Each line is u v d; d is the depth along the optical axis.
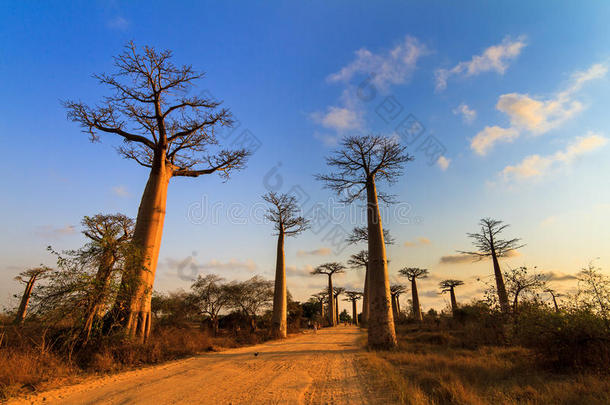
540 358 7.38
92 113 12.55
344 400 5.16
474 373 6.83
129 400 5.14
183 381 6.68
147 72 12.42
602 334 6.67
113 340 9.02
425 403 4.71
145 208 12.20
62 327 8.34
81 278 8.27
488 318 12.34
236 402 5.02
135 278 9.56
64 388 5.96
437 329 19.94
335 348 14.53
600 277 7.50
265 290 25.77
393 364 9.04
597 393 4.89
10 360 6.30
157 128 13.58
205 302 23.41
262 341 19.47
